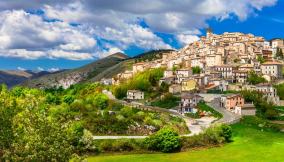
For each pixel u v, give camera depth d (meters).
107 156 125.19
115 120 161.88
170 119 188.25
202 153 133.38
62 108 176.25
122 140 134.38
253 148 141.25
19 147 50.81
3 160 50.41
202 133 150.00
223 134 151.88
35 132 51.12
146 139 135.25
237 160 122.81
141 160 120.81
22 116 52.38
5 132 51.19
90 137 125.44
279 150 137.62
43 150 50.50
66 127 53.88
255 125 192.00
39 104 55.00
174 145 133.50
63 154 51.62
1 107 52.72
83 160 55.28
